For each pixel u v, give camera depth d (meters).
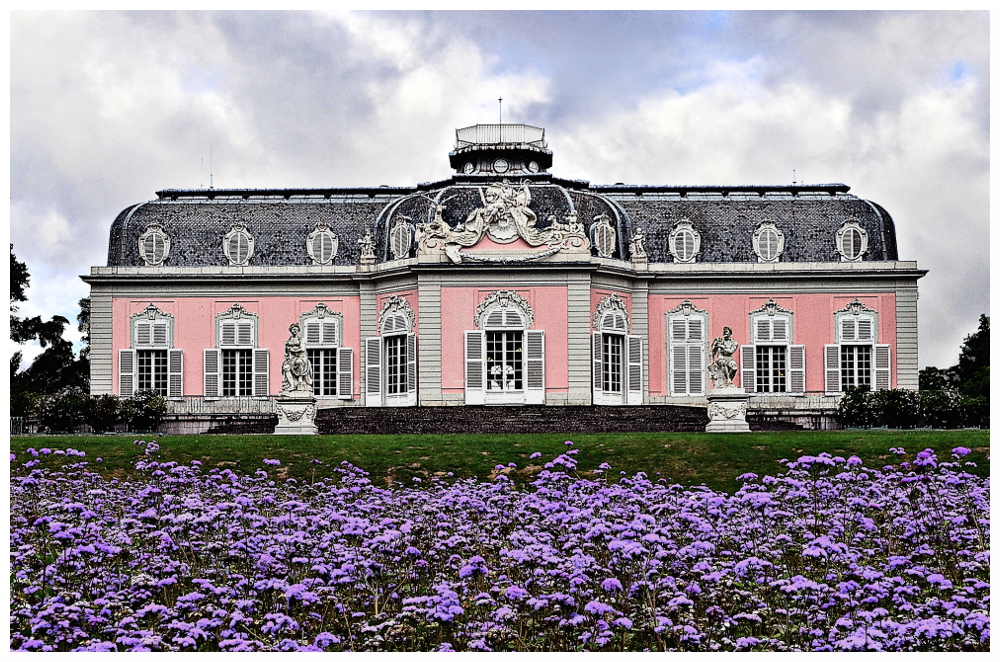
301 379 48.22
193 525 20.50
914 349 57.94
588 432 44.69
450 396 54.59
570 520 20.83
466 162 65.38
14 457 34.78
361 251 58.78
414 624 17.38
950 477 24.19
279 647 15.68
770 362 58.12
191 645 15.76
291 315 58.59
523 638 17.00
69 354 74.50
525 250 55.00
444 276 55.03
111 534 20.12
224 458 35.88
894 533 21.98
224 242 59.31
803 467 25.73
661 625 16.53
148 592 17.72
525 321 54.81
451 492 25.39
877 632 15.77
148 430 53.66
